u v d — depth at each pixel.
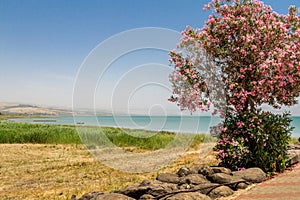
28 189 6.02
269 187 4.71
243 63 6.50
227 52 6.61
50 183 6.49
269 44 6.40
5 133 15.70
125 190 4.35
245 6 6.68
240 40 6.54
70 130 17.00
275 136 6.01
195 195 4.00
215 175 4.83
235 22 6.49
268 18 6.68
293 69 6.08
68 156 10.20
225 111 6.38
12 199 5.34
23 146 13.14
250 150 5.96
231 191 4.49
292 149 7.89
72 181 6.64
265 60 6.21
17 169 8.04
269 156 5.87
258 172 5.30
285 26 6.67
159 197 4.07
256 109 6.25
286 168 6.29
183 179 4.82
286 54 6.02
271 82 6.02
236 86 6.29
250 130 5.81
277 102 6.54
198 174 4.97
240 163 5.90
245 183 4.85
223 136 6.12
